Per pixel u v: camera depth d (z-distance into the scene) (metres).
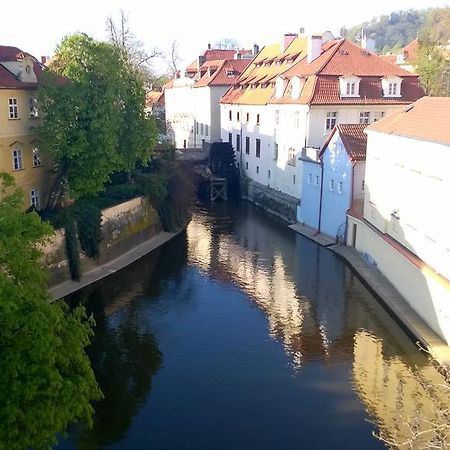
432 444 11.54
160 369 20.48
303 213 40.59
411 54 71.81
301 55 48.28
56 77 29.28
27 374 11.86
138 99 33.94
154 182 37.78
